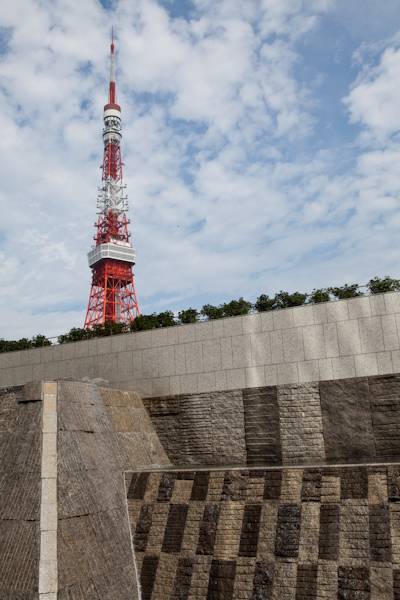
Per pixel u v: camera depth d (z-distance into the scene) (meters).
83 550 12.63
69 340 28.11
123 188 114.75
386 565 11.27
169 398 21.09
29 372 26.03
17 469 13.48
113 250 103.19
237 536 13.16
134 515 14.80
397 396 17.03
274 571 12.25
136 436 18.95
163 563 13.65
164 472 15.20
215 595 12.59
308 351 19.14
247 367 20.08
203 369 20.98
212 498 14.05
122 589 13.08
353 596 11.23
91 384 17.75
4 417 15.67
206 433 19.94
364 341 18.33
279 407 18.88
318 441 17.91
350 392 17.84
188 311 27.81
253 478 13.86
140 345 22.81
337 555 11.86
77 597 11.82
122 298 98.62
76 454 14.30
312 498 12.90
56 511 12.59
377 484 12.41
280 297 25.59
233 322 20.83
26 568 11.72
